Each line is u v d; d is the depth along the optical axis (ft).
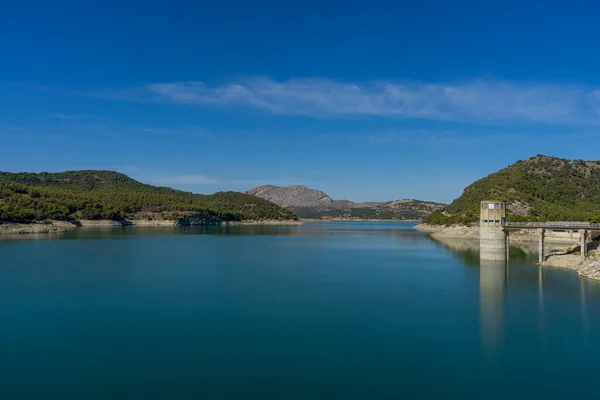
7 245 467.52
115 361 134.82
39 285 243.40
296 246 513.86
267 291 230.07
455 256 396.16
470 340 153.17
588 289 231.91
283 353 141.28
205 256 390.63
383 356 139.03
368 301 207.31
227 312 187.73
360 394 114.93
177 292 227.40
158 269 305.32
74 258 360.07
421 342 151.33
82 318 178.19
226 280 263.08
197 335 157.99
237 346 147.13
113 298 212.64
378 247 501.15
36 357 137.59
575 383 121.60
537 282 251.60
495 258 344.49
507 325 169.27
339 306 198.08
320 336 157.17
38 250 419.13
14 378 123.13
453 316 181.88
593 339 153.89
